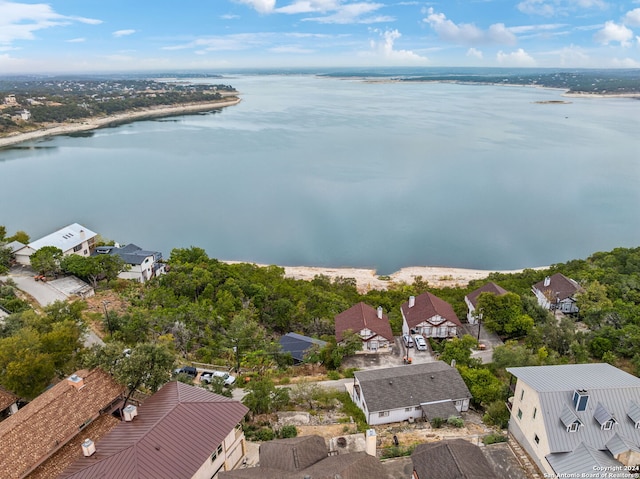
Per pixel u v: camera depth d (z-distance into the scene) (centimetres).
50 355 4341
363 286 9925
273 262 11575
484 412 4731
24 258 8700
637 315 6744
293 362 6091
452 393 4700
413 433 4178
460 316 7719
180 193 16262
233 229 13338
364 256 11881
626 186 17075
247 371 5597
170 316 6291
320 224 13725
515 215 14425
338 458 3209
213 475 3331
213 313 6912
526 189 16750
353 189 16738
